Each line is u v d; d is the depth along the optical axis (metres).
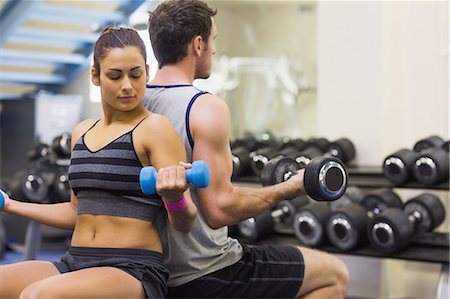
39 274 1.89
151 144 1.85
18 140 7.08
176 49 2.12
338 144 4.82
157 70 2.19
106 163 1.86
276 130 8.40
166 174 1.62
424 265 4.75
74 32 8.26
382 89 4.93
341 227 3.59
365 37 5.00
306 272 2.28
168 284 2.11
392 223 3.44
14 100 7.11
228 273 2.17
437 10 4.80
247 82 8.55
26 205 2.09
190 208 1.79
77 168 1.91
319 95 5.27
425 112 4.90
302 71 8.29
